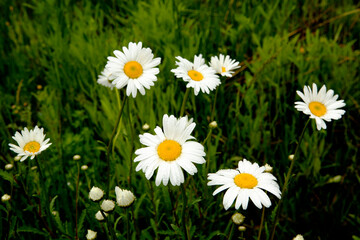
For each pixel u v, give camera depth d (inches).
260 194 12.6
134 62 14.6
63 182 18.2
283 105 20.9
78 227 15.1
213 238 17.1
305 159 19.4
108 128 19.7
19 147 14.5
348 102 20.6
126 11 27.4
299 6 27.7
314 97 14.1
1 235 15.3
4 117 21.6
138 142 17.8
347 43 23.6
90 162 19.8
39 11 27.2
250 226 17.8
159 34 22.3
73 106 22.5
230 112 20.8
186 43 22.1
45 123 19.2
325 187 19.4
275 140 20.8
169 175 12.6
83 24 24.9
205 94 20.5
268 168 14.8
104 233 15.4
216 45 24.0
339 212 18.7
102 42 22.5
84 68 22.4
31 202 16.4
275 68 21.3
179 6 25.6
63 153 19.3
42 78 24.9
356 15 25.5
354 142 20.6
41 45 25.9
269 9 25.7
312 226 18.5
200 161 12.7
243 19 24.5
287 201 18.2
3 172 15.4
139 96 19.4
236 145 20.1
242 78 23.3
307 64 21.5
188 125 13.5
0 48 26.3
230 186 12.8
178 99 19.8
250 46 25.0
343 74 20.8
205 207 16.7
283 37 23.1
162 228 17.4
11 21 28.1
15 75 24.1
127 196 13.1
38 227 16.5
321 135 19.9
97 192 13.2
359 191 18.9
